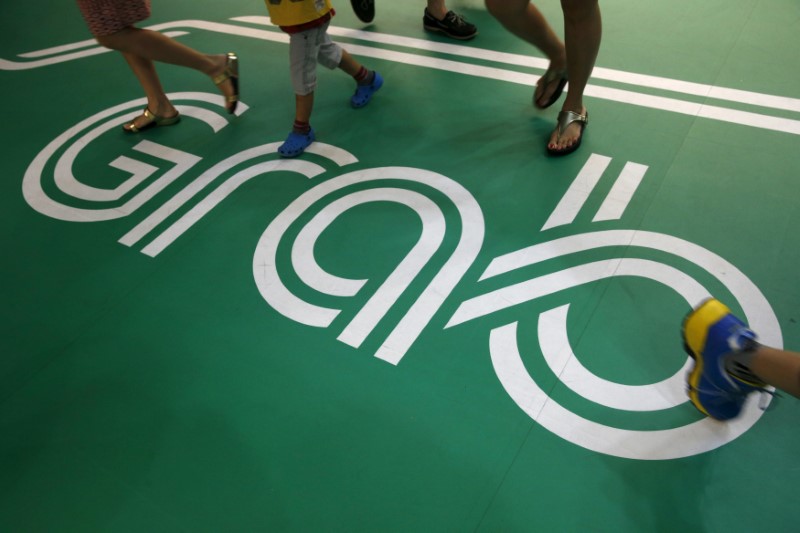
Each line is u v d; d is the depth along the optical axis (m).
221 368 2.20
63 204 2.98
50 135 3.44
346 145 3.10
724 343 1.71
